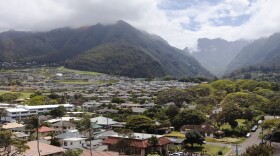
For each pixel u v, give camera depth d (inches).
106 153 3415.4
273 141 4722.0
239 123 5816.9
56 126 5236.2
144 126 4921.3
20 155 2805.1
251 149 3046.3
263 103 7096.5
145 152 3782.0
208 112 6579.7
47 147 3334.2
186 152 4065.0
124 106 7795.3
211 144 4581.7
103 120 5713.6
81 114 6766.7
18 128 4904.0
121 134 4101.9
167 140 4099.4
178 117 5595.5
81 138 4227.4
